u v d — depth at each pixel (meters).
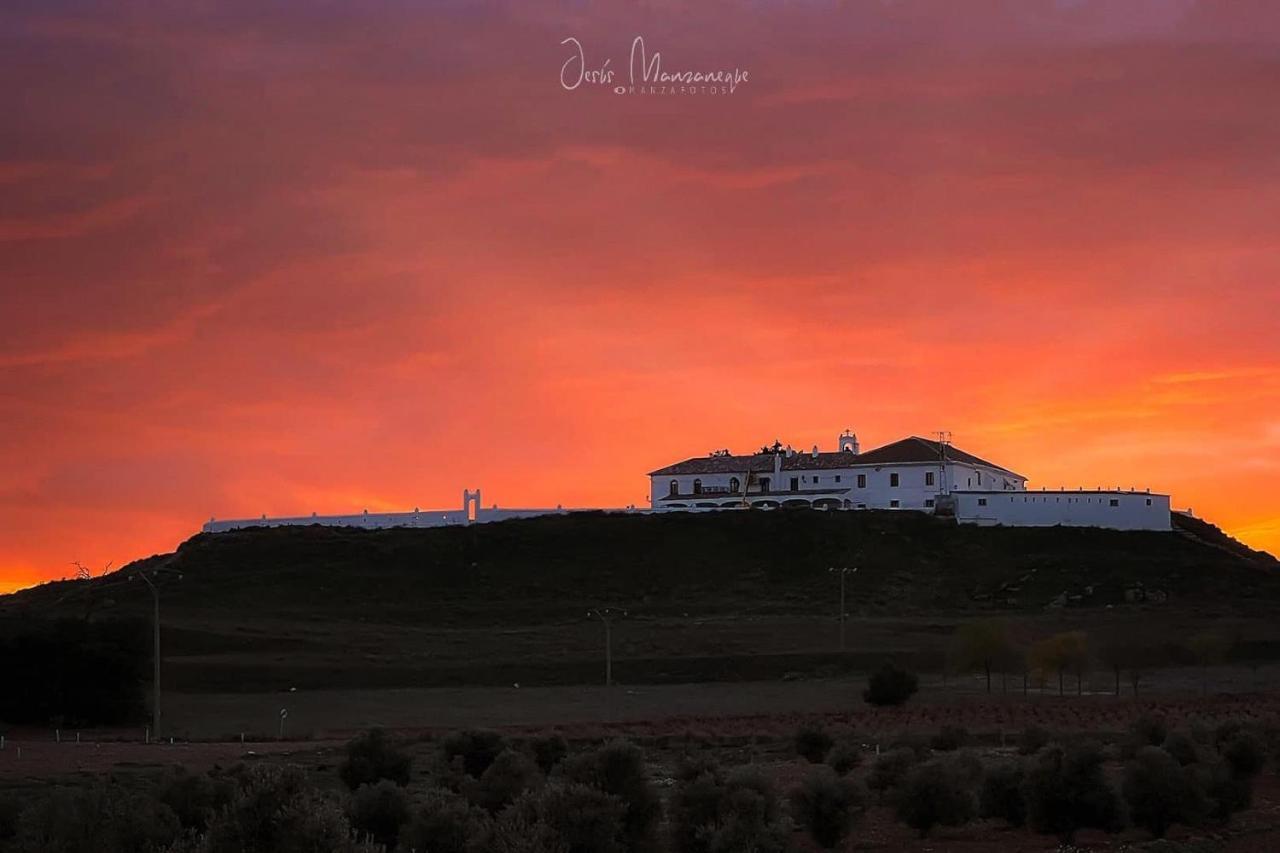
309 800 34.44
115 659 99.31
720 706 101.25
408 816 42.91
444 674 118.56
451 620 148.50
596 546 172.75
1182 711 90.25
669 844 42.47
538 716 97.56
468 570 167.38
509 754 50.62
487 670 119.94
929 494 180.00
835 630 134.00
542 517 184.25
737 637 131.25
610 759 43.44
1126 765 50.62
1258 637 128.38
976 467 188.00
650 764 67.12
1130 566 155.50
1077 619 137.62
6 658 97.44
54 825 37.28
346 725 94.44
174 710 103.25
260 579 163.50
